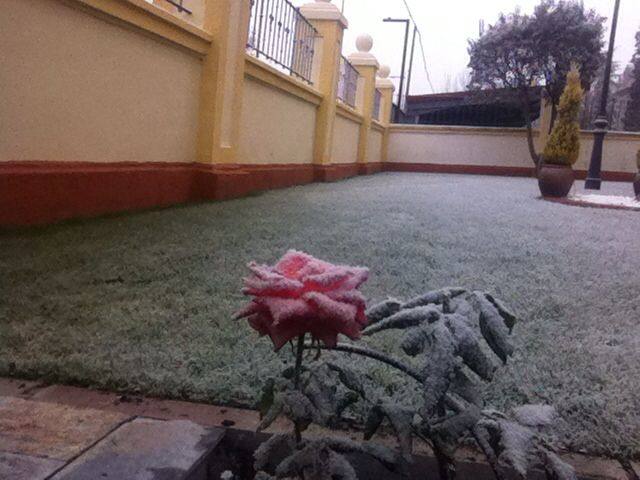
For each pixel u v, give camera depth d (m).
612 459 1.54
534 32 16.03
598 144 13.13
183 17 6.38
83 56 4.45
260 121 8.16
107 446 1.45
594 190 12.73
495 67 16.75
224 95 6.63
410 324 1.08
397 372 1.94
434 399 0.99
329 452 1.09
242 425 1.62
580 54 16.00
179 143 6.12
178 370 1.93
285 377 1.21
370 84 14.85
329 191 8.80
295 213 5.75
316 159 11.15
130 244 3.79
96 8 4.42
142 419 1.60
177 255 3.59
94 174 4.66
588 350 2.30
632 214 7.62
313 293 0.95
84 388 1.83
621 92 28.91
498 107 20.38
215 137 6.49
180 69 5.97
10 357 1.95
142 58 5.26
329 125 11.23
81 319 2.40
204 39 6.16
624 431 1.62
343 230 4.89
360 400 1.67
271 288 0.98
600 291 3.31
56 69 4.17
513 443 1.04
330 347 1.00
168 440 1.49
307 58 10.29
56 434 1.50
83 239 3.83
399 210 6.61
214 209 5.62
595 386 1.94
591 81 17.39
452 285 3.25
